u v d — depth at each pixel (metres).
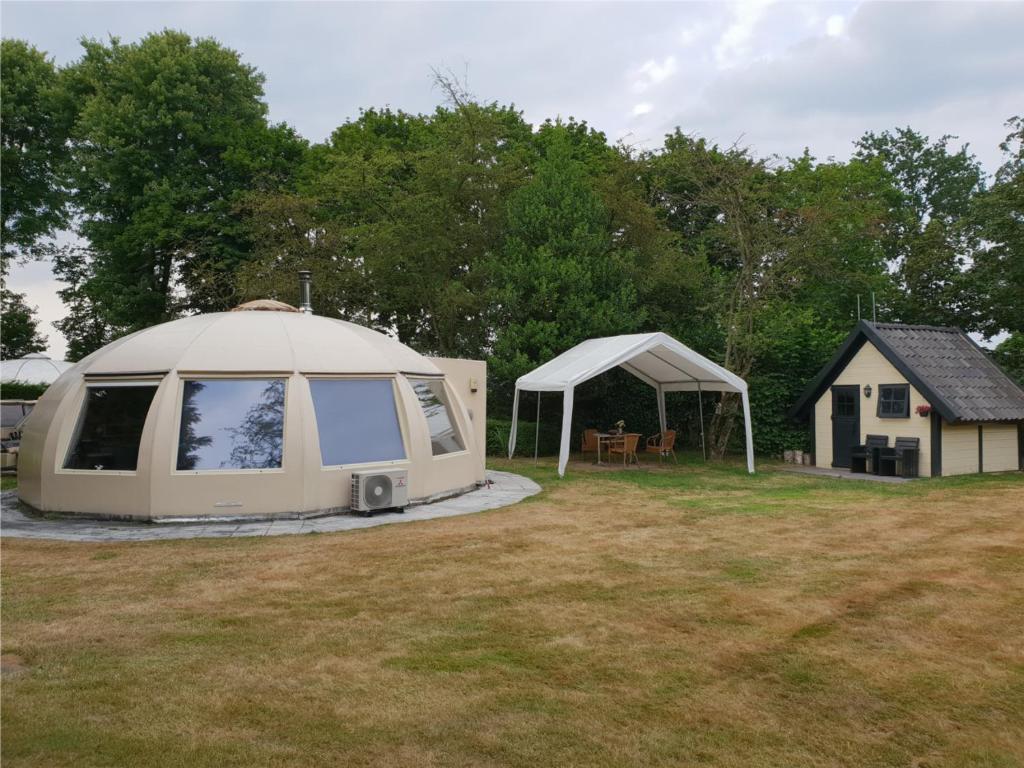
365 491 10.09
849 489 13.23
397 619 5.52
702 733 3.71
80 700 4.06
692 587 6.41
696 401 21.61
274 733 3.69
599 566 7.18
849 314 26.22
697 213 26.50
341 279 23.61
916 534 8.80
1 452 15.95
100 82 28.86
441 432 12.37
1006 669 4.57
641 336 16.33
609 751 3.52
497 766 3.37
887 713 3.95
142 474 9.59
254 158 28.02
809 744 3.60
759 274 19.03
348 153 27.23
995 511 10.52
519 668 4.56
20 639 5.05
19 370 25.11
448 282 23.25
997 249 20.19
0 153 27.88
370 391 11.21
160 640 5.05
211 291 26.62
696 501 11.65
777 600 6.01
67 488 9.97
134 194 28.30
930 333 17.28
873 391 16.48
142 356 10.46
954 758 3.47
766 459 19.30
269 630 5.26
